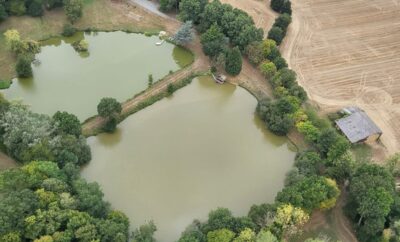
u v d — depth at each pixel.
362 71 182.88
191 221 133.25
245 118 163.38
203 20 188.00
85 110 160.62
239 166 148.62
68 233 115.00
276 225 122.25
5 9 191.62
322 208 132.00
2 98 147.75
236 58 169.38
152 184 141.38
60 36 191.00
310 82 176.88
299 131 152.75
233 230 120.69
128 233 125.25
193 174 145.00
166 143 153.00
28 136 135.25
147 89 169.00
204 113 164.00
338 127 156.50
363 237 126.19
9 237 110.75
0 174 125.81
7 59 176.88
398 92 175.12
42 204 119.00
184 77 174.75
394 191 131.12
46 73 174.38
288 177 139.12
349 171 136.50
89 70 176.50
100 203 124.88
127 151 149.75
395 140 157.38
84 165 144.50
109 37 192.50
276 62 173.38
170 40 190.25
